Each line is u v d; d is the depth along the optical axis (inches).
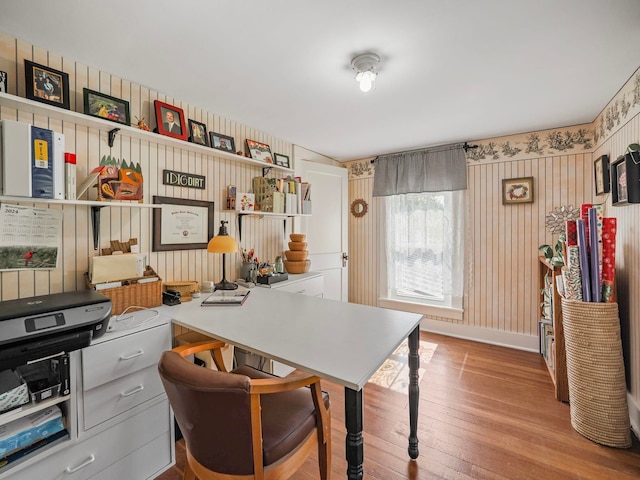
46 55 62.9
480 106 94.3
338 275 152.0
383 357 45.6
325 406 50.9
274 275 102.5
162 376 38.5
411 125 111.3
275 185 109.0
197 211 92.4
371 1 49.9
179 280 88.2
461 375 102.4
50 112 60.2
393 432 73.9
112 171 66.6
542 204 119.3
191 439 40.4
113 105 71.3
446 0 49.6
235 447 37.9
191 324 60.2
